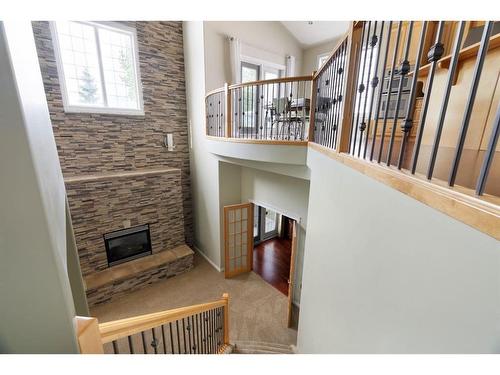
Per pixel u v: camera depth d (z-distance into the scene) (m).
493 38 1.63
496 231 0.51
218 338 3.13
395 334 0.92
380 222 1.06
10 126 0.44
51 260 0.53
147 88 4.94
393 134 1.10
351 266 1.39
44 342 0.56
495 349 0.52
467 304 0.59
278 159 3.17
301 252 4.38
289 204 4.48
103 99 4.57
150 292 4.71
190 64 5.16
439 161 1.61
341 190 1.59
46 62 3.82
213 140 4.43
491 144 0.61
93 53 4.35
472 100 0.68
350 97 1.66
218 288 4.97
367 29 1.56
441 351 0.67
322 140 2.51
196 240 6.37
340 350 1.54
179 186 5.25
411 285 0.83
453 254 0.64
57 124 4.07
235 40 5.02
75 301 1.73
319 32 5.99
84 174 4.45
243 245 5.49
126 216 4.64
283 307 4.52
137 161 5.07
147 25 4.73
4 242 0.48
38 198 0.49
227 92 3.87
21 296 0.52
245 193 5.38
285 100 3.97
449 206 0.65
